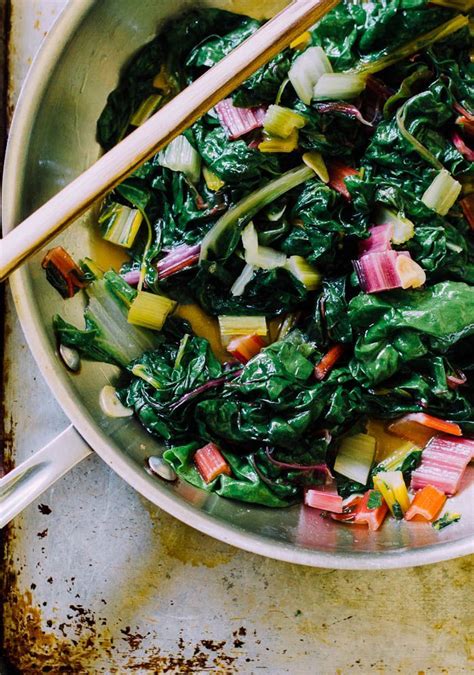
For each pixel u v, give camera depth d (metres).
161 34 0.63
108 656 0.66
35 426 0.66
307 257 0.62
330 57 0.62
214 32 0.64
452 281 0.61
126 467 0.58
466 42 0.62
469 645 0.65
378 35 0.61
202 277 0.64
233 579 0.66
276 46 0.55
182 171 0.62
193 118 0.55
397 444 0.64
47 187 0.60
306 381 0.62
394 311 0.61
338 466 0.64
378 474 0.63
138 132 0.55
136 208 0.64
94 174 0.55
